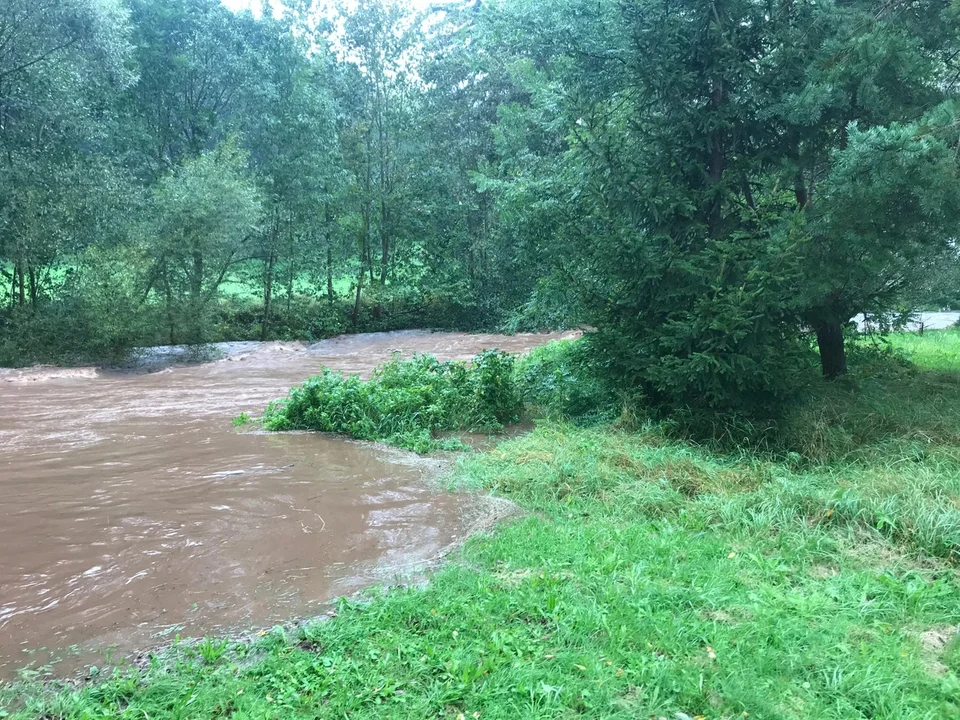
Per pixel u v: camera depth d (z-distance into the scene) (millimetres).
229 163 21281
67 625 4598
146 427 10820
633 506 6574
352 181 26625
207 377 16609
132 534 6215
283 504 7035
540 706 3453
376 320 28500
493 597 4613
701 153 10000
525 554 5473
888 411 9398
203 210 19547
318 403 10633
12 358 17094
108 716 3434
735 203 9758
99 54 19547
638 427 9273
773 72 9875
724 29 9367
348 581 5242
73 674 4000
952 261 12398
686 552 5395
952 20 9516
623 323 9750
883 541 5480
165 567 5500
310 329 25906
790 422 8625
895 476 6531
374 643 4098
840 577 4926
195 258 20453
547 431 9547
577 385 11086
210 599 4961
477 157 27781
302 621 4582
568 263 10188
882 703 3463
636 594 4598
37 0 17609
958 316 29719
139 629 4531
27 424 11070
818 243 9125
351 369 18047
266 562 5602
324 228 26500
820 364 12078
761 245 8516
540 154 20172
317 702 3520
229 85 25719
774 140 10312
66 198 17859
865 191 8148
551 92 13539
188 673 3879
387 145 28578
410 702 3502
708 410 9008
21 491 7453
